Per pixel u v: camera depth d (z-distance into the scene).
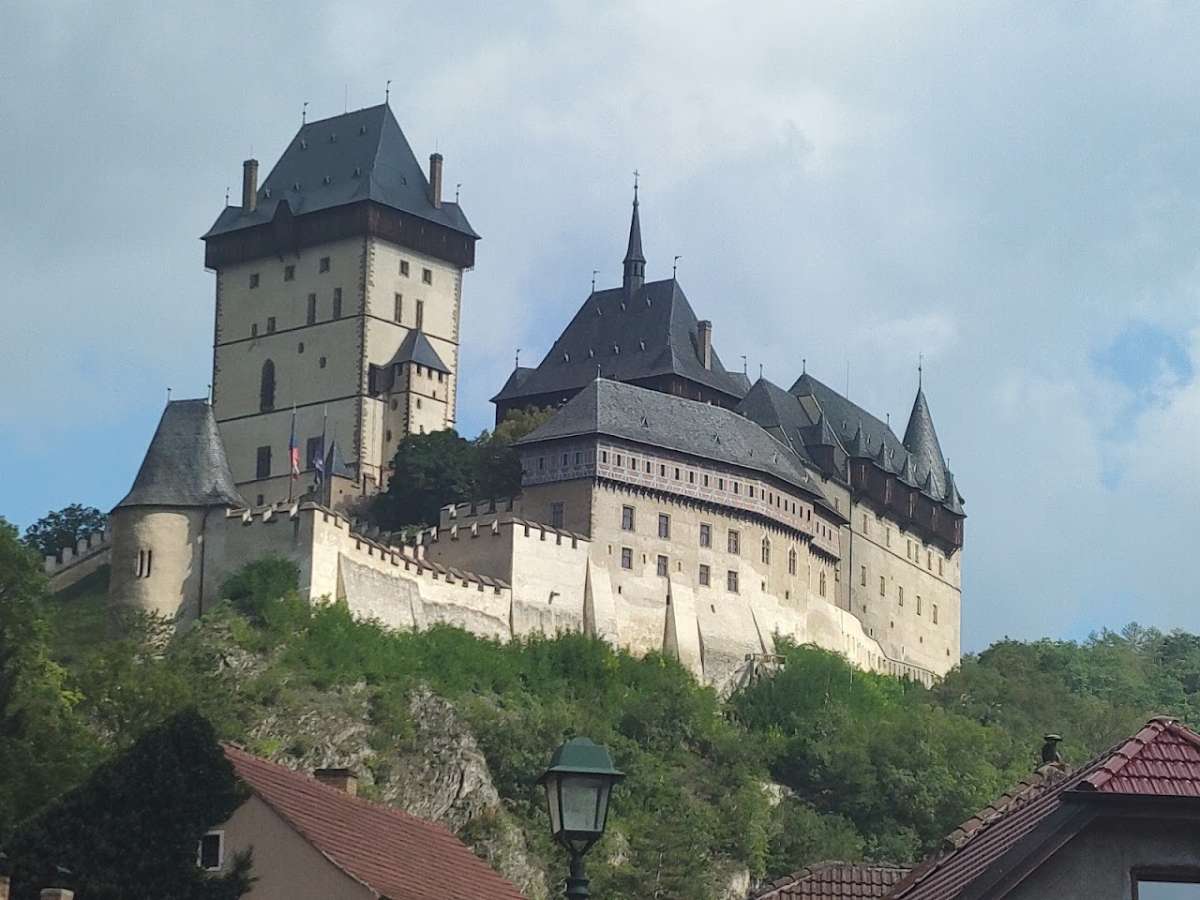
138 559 156.50
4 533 102.06
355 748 147.12
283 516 155.00
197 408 161.75
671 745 162.50
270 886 56.69
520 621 165.00
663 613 173.62
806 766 166.75
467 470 191.00
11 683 86.00
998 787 165.62
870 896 53.56
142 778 57.41
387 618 156.62
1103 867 40.34
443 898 58.34
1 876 53.84
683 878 141.12
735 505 180.12
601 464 173.38
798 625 186.25
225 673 148.00
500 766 152.25
